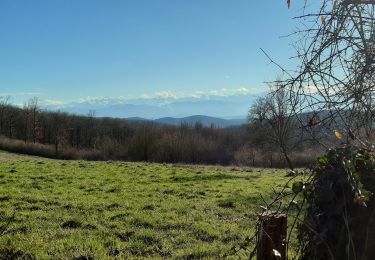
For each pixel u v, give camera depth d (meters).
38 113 68.81
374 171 2.98
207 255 8.20
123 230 9.87
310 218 3.02
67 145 58.50
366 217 2.84
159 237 9.47
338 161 2.95
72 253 7.97
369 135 2.93
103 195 15.20
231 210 13.06
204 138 53.56
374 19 2.83
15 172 21.30
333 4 2.88
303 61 2.89
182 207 13.05
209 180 21.20
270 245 3.41
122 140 54.91
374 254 2.80
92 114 69.56
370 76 2.81
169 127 56.28
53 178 19.50
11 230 9.36
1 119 67.69
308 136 2.84
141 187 17.62
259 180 21.89
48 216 11.11
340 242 2.88
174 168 27.80
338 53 2.87
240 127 51.84
